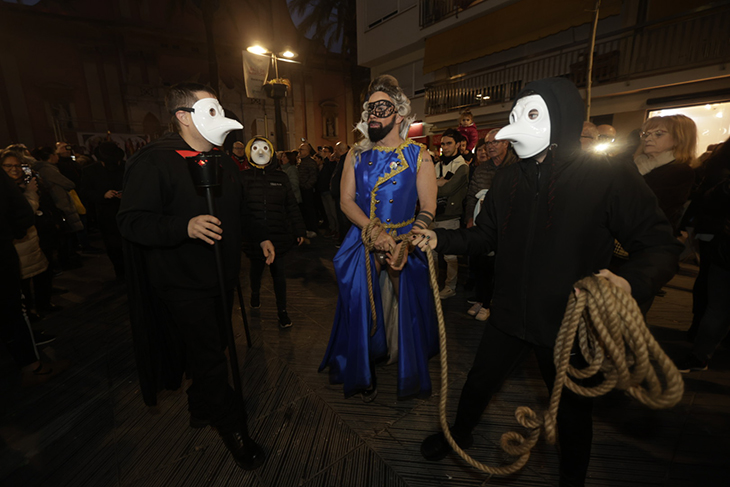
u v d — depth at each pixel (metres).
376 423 1.89
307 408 2.02
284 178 3.03
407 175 1.77
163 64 20.12
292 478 1.57
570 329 0.84
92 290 4.09
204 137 1.46
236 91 21.75
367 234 1.58
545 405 2.01
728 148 2.16
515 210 1.20
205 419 1.67
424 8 11.64
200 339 1.53
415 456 1.67
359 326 1.86
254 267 3.31
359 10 14.12
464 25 10.77
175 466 1.65
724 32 6.55
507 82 10.48
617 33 7.78
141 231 1.32
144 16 19.23
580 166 1.05
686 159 2.25
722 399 2.01
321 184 6.53
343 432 1.83
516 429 1.83
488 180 2.91
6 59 16.92
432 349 2.03
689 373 2.27
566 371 0.89
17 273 2.22
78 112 18.55
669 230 0.94
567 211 1.06
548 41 9.57
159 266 1.46
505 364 1.32
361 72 22.14
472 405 1.44
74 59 18.23
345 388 1.96
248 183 2.88
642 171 2.37
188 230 1.29
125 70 19.09
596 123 8.66
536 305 1.13
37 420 1.99
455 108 11.52
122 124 19.48
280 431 1.85
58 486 1.56
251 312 3.39
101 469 1.64
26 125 17.66
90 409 2.07
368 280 1.81
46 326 3.17
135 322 1.61
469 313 3.23
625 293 0.77
